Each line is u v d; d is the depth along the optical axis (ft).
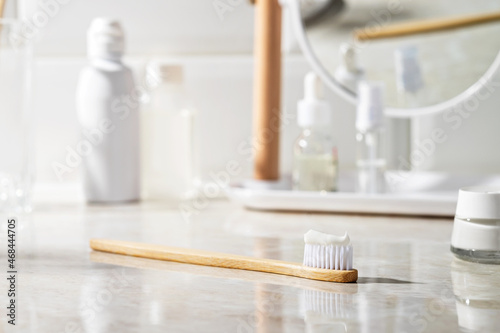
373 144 2.96
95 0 3.57
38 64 3.60
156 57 3.58
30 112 2.91
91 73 3.10
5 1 2.87
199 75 3.56
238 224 2.59
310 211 2.82
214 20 3.53
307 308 1.44
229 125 3.57
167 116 3.23
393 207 2.70
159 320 1.36
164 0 3.55
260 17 3.12
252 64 3.53
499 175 3.18
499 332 1.26
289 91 3.51
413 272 1.79
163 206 3.07
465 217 1.92
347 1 3.26
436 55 3.23
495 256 1.87
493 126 3.40
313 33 3.26
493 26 3.19
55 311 1.43
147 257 1.98
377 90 2.93
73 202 3.20
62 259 1.98
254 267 1.81
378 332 1.28
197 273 1.78
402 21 3.24
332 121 3.49
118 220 2.70
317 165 2.97
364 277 1.73
